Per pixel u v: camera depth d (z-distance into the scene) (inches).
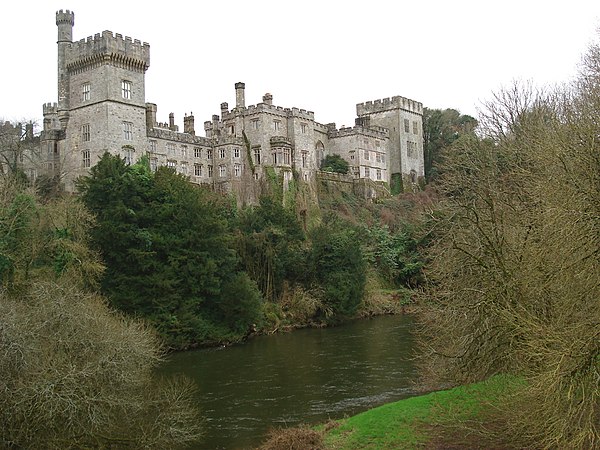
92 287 1619.1
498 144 1414.9
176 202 1957.4
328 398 1143.0
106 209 1839.3
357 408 1061.1
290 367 1466.5
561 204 629.3
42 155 2888.8
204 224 1959.9
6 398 647.1
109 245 1813.5
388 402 1085.8
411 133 4318.4
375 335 1946.4
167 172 2078.0
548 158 700.0
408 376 1299.2
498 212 895.7
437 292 902.4
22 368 667.4
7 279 1219.2
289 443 802.8
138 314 1779.0
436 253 1110.4
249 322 2006.6
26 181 2384.4
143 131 2810.0
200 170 3289.9
